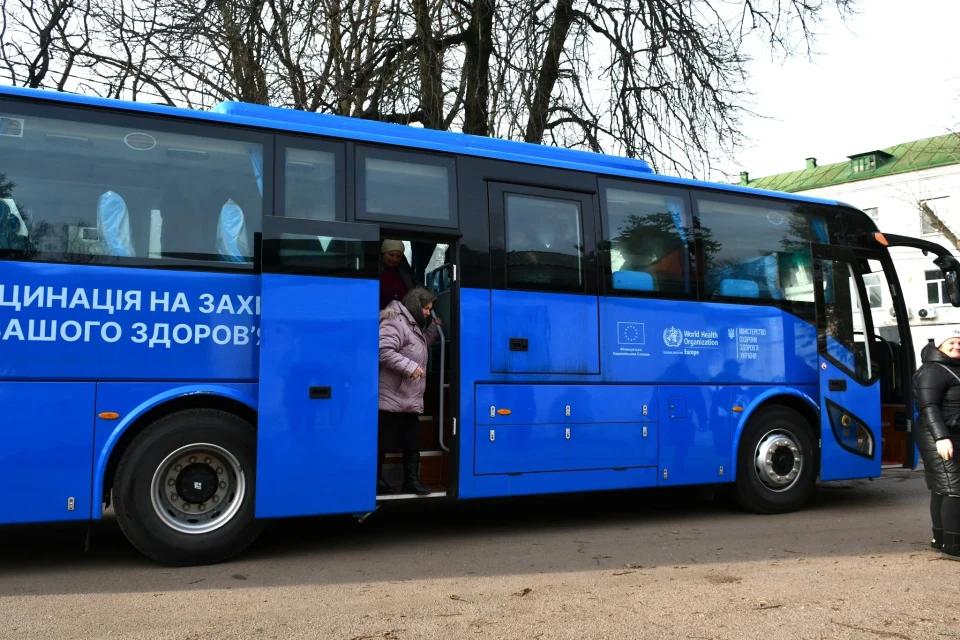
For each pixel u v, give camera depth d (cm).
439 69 1282
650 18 1385
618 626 407
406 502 866
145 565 558
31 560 576
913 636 391
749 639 387
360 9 1281
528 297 677
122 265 538
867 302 860
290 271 576
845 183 4266
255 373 570
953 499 566
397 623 415
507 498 898
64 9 1232
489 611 436
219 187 575
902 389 887
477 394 648
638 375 721
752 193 815
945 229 3262
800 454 807
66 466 516
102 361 528
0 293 507
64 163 534
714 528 712
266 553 601
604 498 899
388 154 637
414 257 772
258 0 1178
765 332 795
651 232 748
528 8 1248
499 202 677
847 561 562
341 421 584
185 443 547
